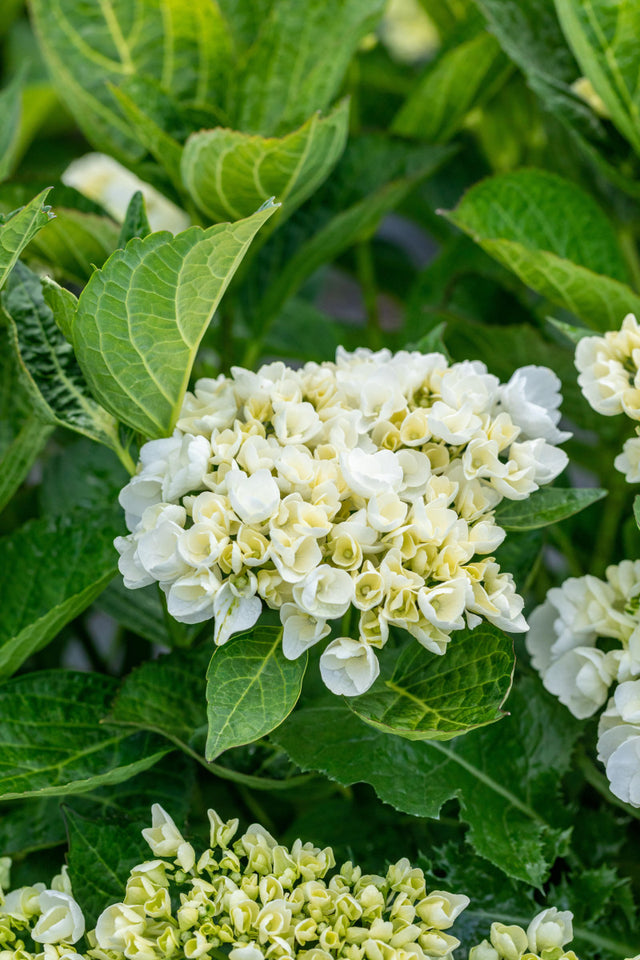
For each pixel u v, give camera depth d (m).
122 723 0.76
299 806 0.86
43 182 0.87
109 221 0.85
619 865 0.82
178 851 0.72
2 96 0.91
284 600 0.71
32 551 0.81
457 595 0.71
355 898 0.72
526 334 0.86
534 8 0.88
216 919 0.73
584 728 0.79
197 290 0.72
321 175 0.84
